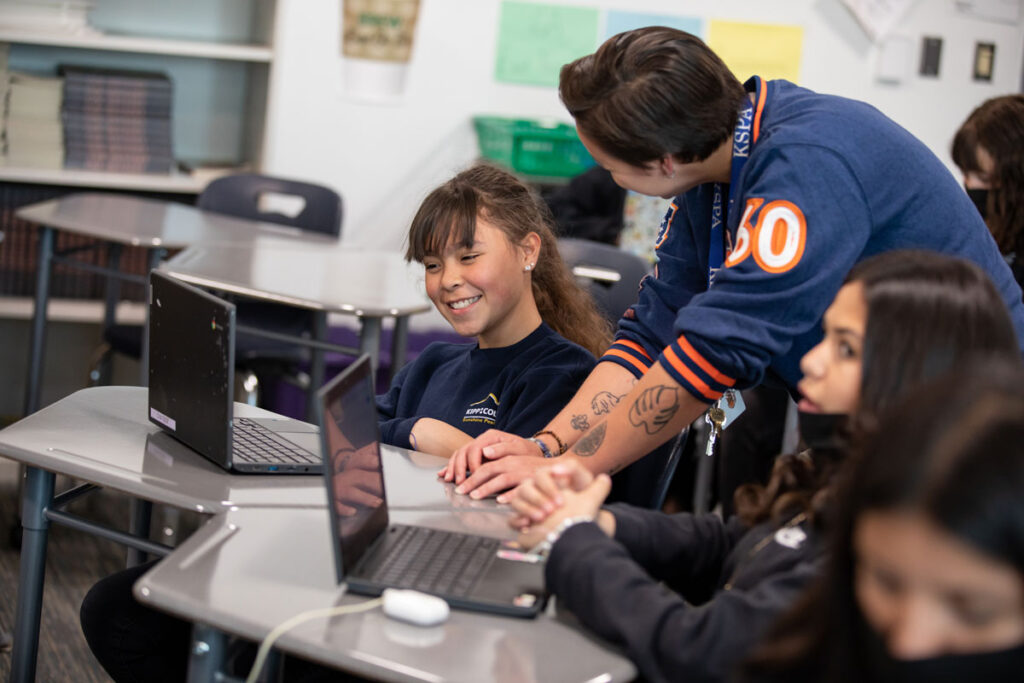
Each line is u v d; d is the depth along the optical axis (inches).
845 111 60.7
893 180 60.3
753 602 46.2
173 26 165.9
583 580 49.3
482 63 167.8
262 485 63.5
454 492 65.1
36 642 73.0
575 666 46.6
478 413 78.6
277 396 150.6
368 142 166.2
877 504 29.0
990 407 28.5
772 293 58.4
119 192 161.0
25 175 150.9
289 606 49.0
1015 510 27.0
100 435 70.1
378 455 58.7
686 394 60.4
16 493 137.4
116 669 70.0
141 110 156.4
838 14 175.5
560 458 64.6
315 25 161.0
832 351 46.9
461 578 52.4
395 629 47.9
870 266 47.3
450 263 76.5
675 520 57.2
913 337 43.9
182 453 67.9
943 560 27.8
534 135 159.0
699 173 63.1
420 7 162.6
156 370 71.8
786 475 50.8
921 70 179.0
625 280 114.1
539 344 79.1
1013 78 182.2
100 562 119.6
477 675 45.0
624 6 170.1
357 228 168.6
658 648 46.6
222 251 125.3
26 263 154.1
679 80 58.6
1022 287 107.2
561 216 153.8
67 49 160.7
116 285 148.1
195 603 48.3
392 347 117.6
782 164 58.7
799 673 34.5
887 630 30.0
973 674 28.8
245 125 171.8
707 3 171.9
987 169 107.0
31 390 139.3
